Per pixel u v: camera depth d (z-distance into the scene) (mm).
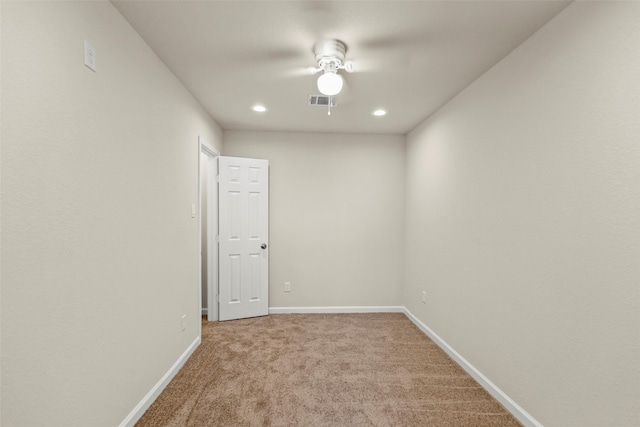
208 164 3404
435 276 2881
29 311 1025
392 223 3793
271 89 2430
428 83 2291
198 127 2688
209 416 1742
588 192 1328
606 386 1247
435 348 2711
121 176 1533
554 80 1515
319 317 3564
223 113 3002
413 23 1590
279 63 2018
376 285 3793
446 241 2662
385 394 1982
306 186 3717
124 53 1555
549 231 1538
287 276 3721
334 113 2996
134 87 1652
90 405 1320
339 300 3768
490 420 1731
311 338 2914
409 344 2793
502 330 1898
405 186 3781
